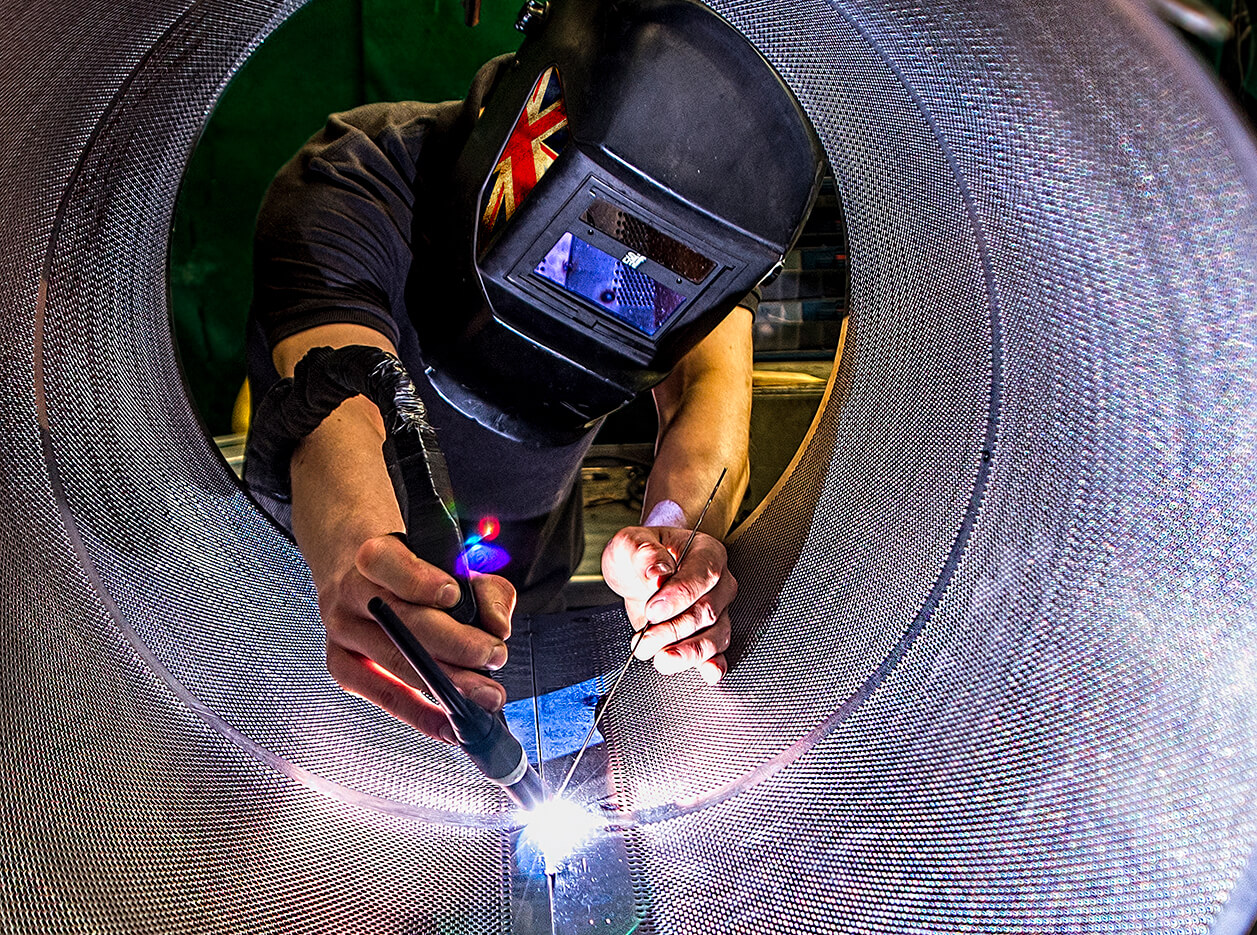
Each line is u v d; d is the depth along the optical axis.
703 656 0.90
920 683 0.72
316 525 0.78
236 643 0.85
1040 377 0.65
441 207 0.96
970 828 0.59
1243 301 0.46
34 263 0.65
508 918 0.71
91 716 0.65
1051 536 0.63
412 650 0.60
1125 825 0.49
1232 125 0.45
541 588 1.31
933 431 0.80
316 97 2.48
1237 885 0.42
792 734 0.80
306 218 0.94
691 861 0.75
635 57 0.75
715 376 1.23
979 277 0.71
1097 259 0.56
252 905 0.64
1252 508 0.46
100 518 0.75
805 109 0.84
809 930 0.63
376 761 0.84
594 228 0.81
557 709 1.00
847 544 0.89
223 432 2.66
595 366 0.92
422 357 1.03
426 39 2.46
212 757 0.74
